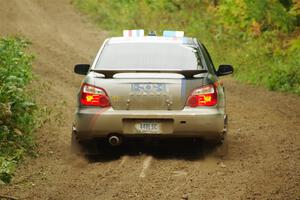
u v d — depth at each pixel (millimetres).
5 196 16641
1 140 21844
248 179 18734
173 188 17750
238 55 49312
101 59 22203
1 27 64250
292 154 22203
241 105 34250
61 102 33062
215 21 60781
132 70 20828
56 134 25562
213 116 20594
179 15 67500
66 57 51844
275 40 50625
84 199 16781
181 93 20672
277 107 33594
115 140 20859
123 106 20703
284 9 52781
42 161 21266
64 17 71938
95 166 20703
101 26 69438
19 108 23703
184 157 21938
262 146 23688
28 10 73125
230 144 24125
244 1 56438
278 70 41812
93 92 20812
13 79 23781
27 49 52625
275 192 17250
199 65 21844
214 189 17609
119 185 18156
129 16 70750
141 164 20719
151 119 20594
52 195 17203
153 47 22594
